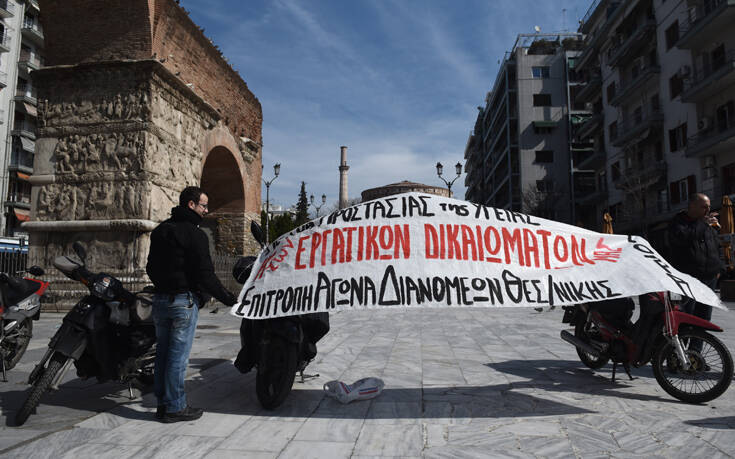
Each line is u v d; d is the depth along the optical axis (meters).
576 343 4.73
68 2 11.62
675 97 27.12
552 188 44.78
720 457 2.71
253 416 3.60
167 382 3.45
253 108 20.16
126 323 3.85
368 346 6.83
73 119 11.96
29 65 39.28
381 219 4.13
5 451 2.86
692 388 3.98
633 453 2.79
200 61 14.95
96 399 4.09
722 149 23.39
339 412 3.68
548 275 3.89
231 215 18.97
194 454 2.83
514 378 4.77
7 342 4.95
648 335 4.06
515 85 48.88
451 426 3.31
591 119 37.75
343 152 70.25
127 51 11.93
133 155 11.59
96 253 11.49
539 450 2.84
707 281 4.80
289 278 3.93
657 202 28.94
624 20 32.59
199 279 3.60
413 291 3.75
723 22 22.45
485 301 3.71
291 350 3.83
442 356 6.00
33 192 11.95
